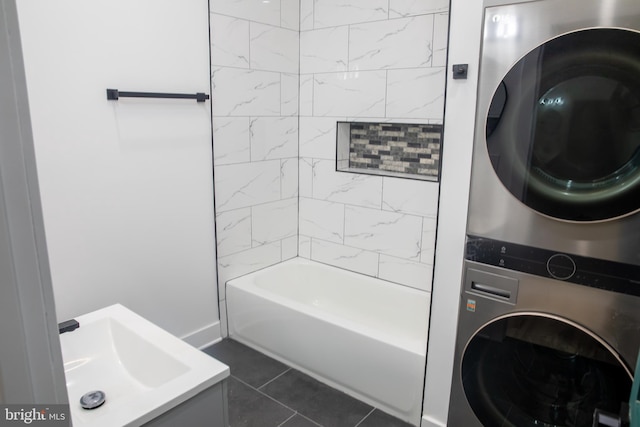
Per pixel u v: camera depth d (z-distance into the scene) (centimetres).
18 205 48
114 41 203
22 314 49
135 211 224
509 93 143
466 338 169
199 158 250
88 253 209
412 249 272
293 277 317
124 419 115
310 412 217
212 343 279
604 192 131
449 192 168
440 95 245
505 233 152
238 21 256
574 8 127
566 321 144
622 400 138
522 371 158
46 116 186
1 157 45
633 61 120
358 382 224
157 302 243
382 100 267
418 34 247
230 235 277
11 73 45
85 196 204
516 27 138
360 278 294
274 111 289
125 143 214
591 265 138
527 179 143
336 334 228
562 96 133
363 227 291
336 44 280
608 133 127
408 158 279
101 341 165
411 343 207
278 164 300
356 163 304
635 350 134
